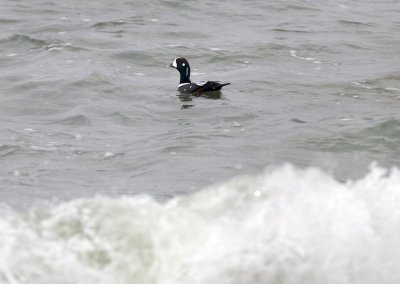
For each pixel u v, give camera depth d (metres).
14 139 59.19
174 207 27.20
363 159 54.84
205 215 26.72
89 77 79.12
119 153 55.94
